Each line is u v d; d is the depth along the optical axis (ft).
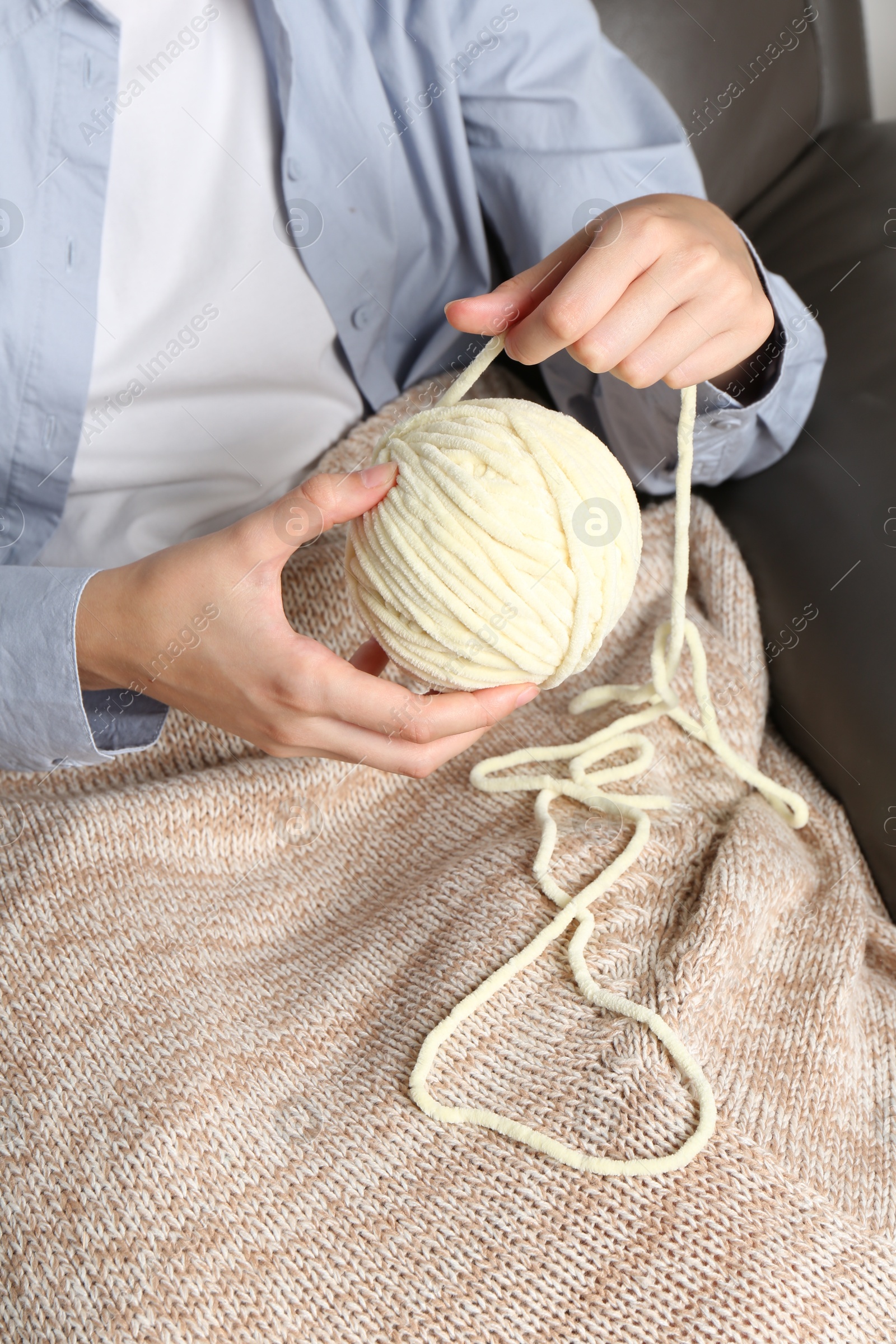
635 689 2.07
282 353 2.29
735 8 2.76
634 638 2.32
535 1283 1.30
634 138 2.56
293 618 2.12
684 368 1.69
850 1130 1.59
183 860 1.87
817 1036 1.64
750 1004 1.69
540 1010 1.58
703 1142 1.39
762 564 2.35
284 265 2.22
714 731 2.00
